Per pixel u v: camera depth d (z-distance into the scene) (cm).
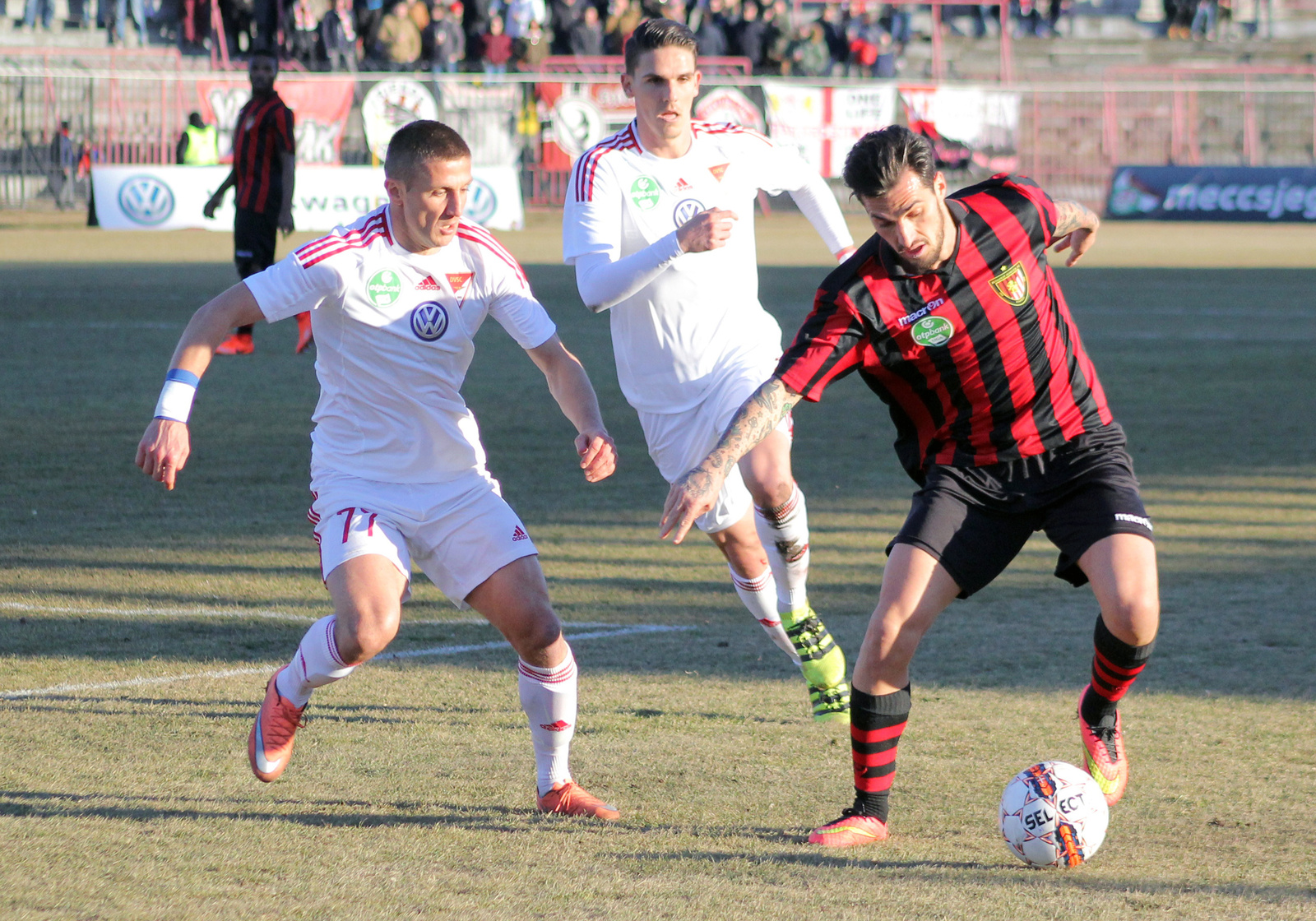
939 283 884
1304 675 1212
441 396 947
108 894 766
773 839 875
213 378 2955
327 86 6644
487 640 1336
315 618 1378
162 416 887
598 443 938
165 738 1038
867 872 820
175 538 1700
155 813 891
